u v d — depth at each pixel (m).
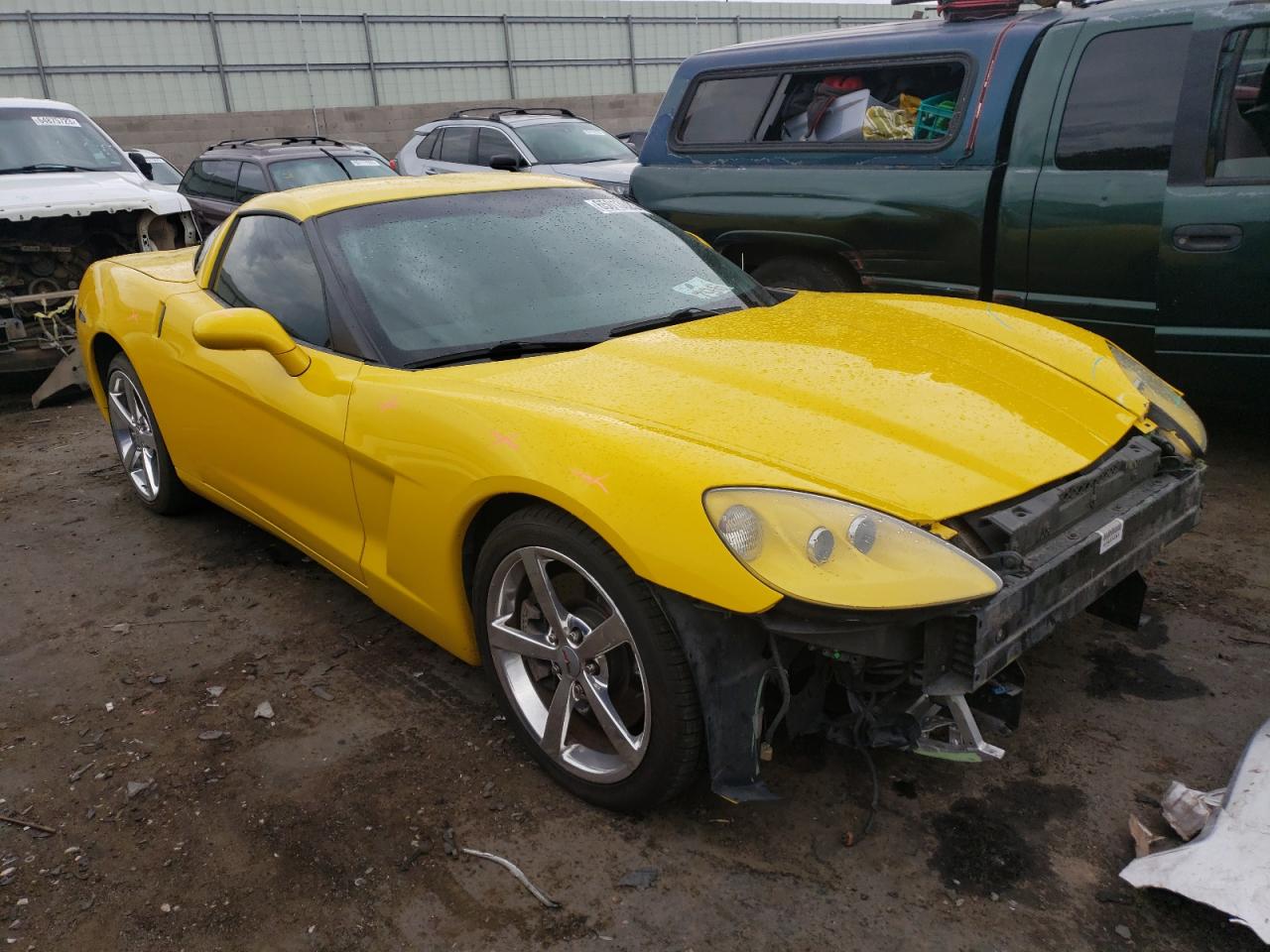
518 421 2.25
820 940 1.90
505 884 2.09
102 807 2.40
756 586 1.84
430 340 2.72
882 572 1.85
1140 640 2.87
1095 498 2.26
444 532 2.42
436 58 24.41
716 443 2.09
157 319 3.68
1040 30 4.44
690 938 1.93
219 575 3.65
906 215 4.70
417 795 2.39
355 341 2.78
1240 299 3.88
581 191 3.54
